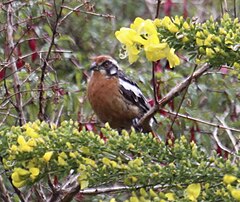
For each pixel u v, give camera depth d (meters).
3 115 10.62
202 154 5.64
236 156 5.88
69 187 8.77
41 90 9.49
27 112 11.30
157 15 8.01
